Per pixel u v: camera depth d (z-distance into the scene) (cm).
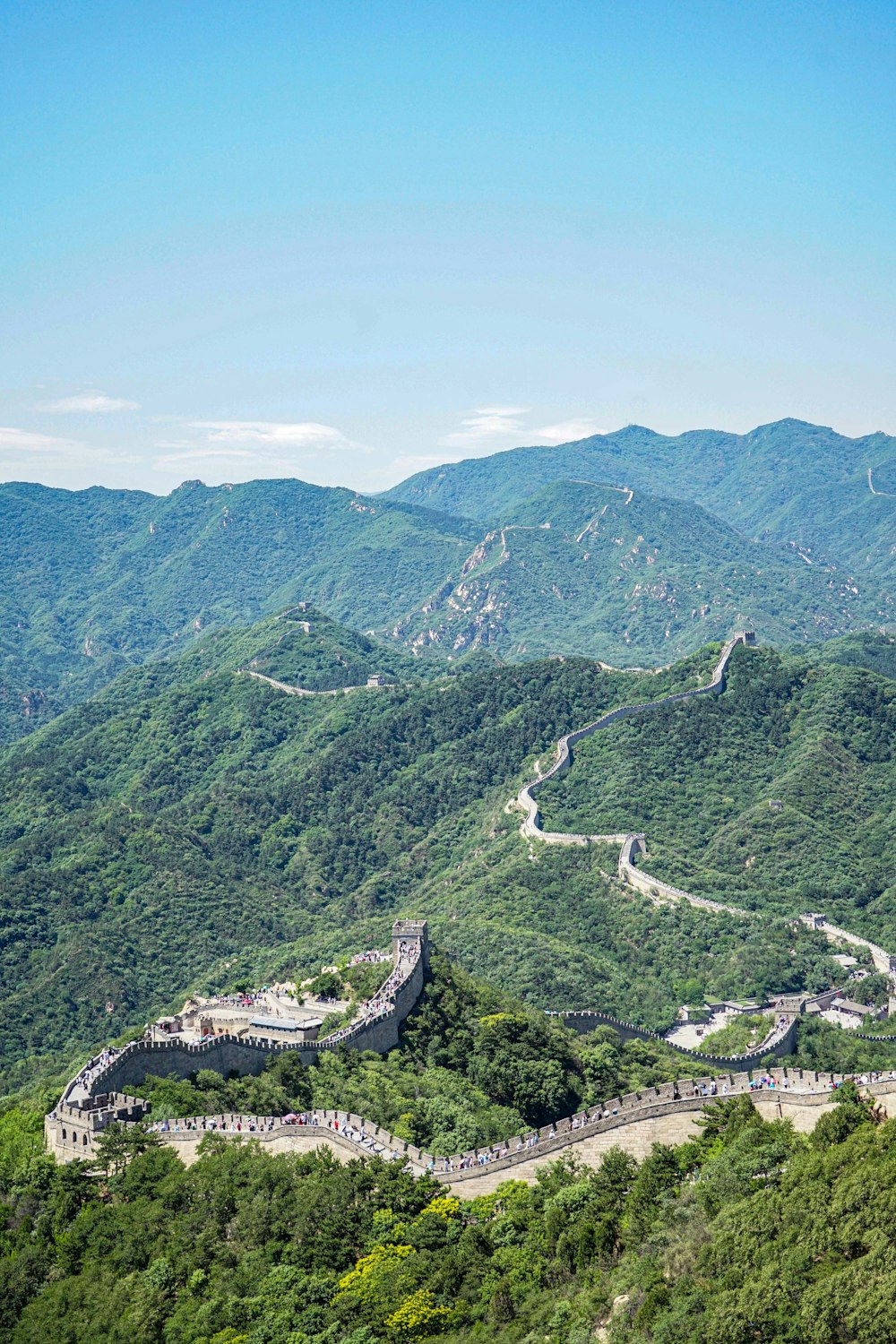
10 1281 19888
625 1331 15675
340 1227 19238
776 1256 15512
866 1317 14225
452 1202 19450
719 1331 14925
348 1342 17125
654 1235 17150
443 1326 17262
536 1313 16800
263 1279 18775
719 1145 19188
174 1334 18225
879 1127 17450
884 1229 15162
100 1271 19775
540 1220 18575
